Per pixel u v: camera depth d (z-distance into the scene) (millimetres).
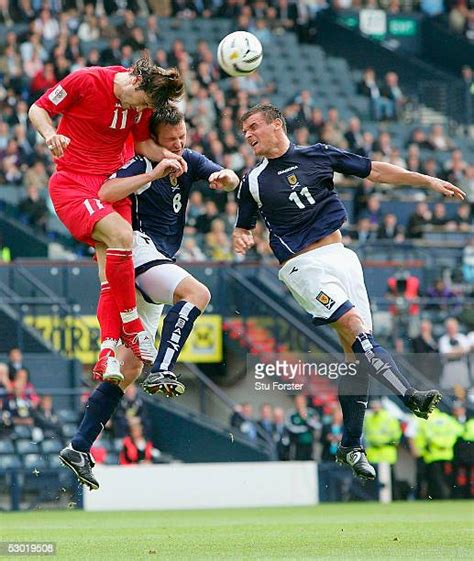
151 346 32219
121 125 31891
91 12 94250
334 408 67688
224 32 101188
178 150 32781
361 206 85750
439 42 110625
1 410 64750
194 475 63062
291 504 64250
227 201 82750
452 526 40531
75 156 32031
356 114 100250
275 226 34938
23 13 92812
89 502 62406
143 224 33125
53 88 31750
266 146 34344
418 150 96062
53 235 80750
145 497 62719
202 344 71625
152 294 32906
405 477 68688
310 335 72812
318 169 34625
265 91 95500
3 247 78125
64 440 65562
